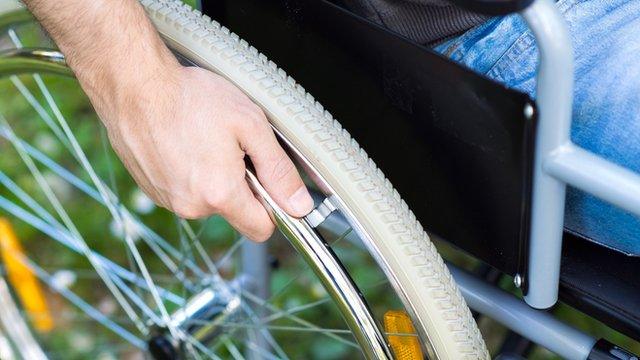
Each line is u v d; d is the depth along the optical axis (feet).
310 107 3.14
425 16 3.34
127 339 4.73
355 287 3.18
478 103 2.91
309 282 5.15
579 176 2.86
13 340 4.72
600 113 3.10
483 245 3.22
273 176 3.13
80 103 6.05
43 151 5.81
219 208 3.16
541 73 2.79
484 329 4.78
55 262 5.39
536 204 2.96
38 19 3.18
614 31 3.16
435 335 3.19
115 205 4.58
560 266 3.19
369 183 3.10
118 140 3.24
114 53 3.10
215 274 4.27
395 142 3.26
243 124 3.08
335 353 4.96
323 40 3.22
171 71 3.12
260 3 3.32
